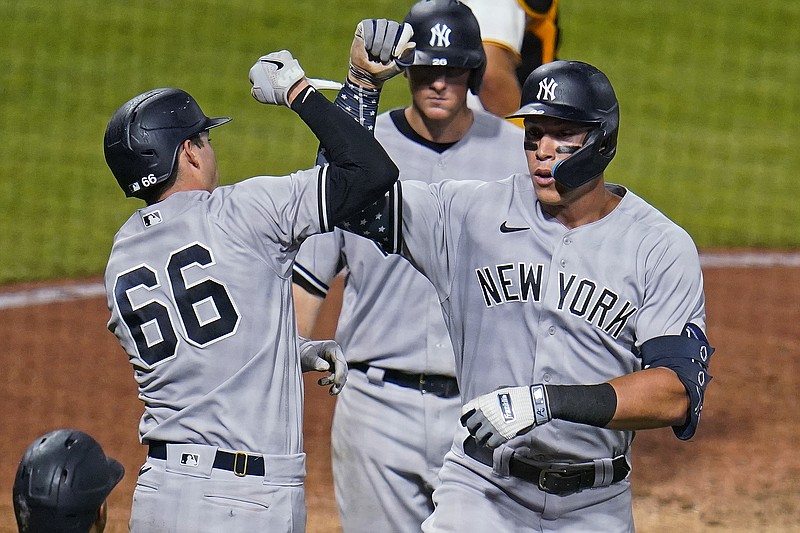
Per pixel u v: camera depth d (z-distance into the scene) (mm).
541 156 13375
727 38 72562
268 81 13195
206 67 62406
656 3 77312
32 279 38188
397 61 13758
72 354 31656
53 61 61562
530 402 12234
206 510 12859
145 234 13203
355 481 18266
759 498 23578
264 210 13109
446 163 18141
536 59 23719
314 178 13078
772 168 54219
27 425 26828
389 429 17828
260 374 13086
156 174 13234
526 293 13875
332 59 64312
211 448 12984
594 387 12453
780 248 43688
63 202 45750
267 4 71750
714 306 36438
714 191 50406
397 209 14156
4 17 66688
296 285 17875
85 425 27016
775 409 28641
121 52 63562
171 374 13062
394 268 17375
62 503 11156
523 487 14234
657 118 60219
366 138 13031
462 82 17672
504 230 14039
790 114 62188
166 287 13039
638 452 25984
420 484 18172
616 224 13805
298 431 13516
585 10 74938
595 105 13109
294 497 13234
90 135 53219
